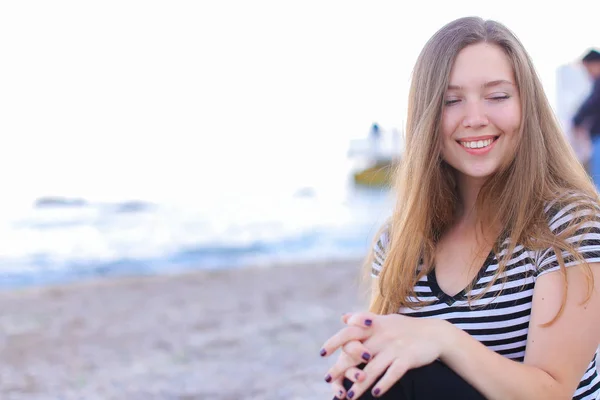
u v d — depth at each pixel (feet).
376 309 7.03
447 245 6.61
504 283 6.03
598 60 29.55
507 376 5.52
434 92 6.41
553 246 5.81
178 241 46.98
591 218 5.87
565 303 5.71
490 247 6.28
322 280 28.91
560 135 6.49
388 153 74.64
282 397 14.05
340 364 5.88
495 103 6.25
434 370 5.62
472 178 6.66
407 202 6.70
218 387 14.98
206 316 22.80
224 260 38.50
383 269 6.79
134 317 23.18
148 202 75.61
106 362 17.71
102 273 35.53
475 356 5.56
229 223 56.85
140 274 33.76
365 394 5.75
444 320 5.82
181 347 18.86
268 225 55.06
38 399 14.84
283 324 21.03
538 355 5.76
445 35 6.45
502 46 6.33
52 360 18.07
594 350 5.78
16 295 28.07
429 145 6.48
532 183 6.18
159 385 15.42
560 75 30.53
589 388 6.19
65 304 25.91
